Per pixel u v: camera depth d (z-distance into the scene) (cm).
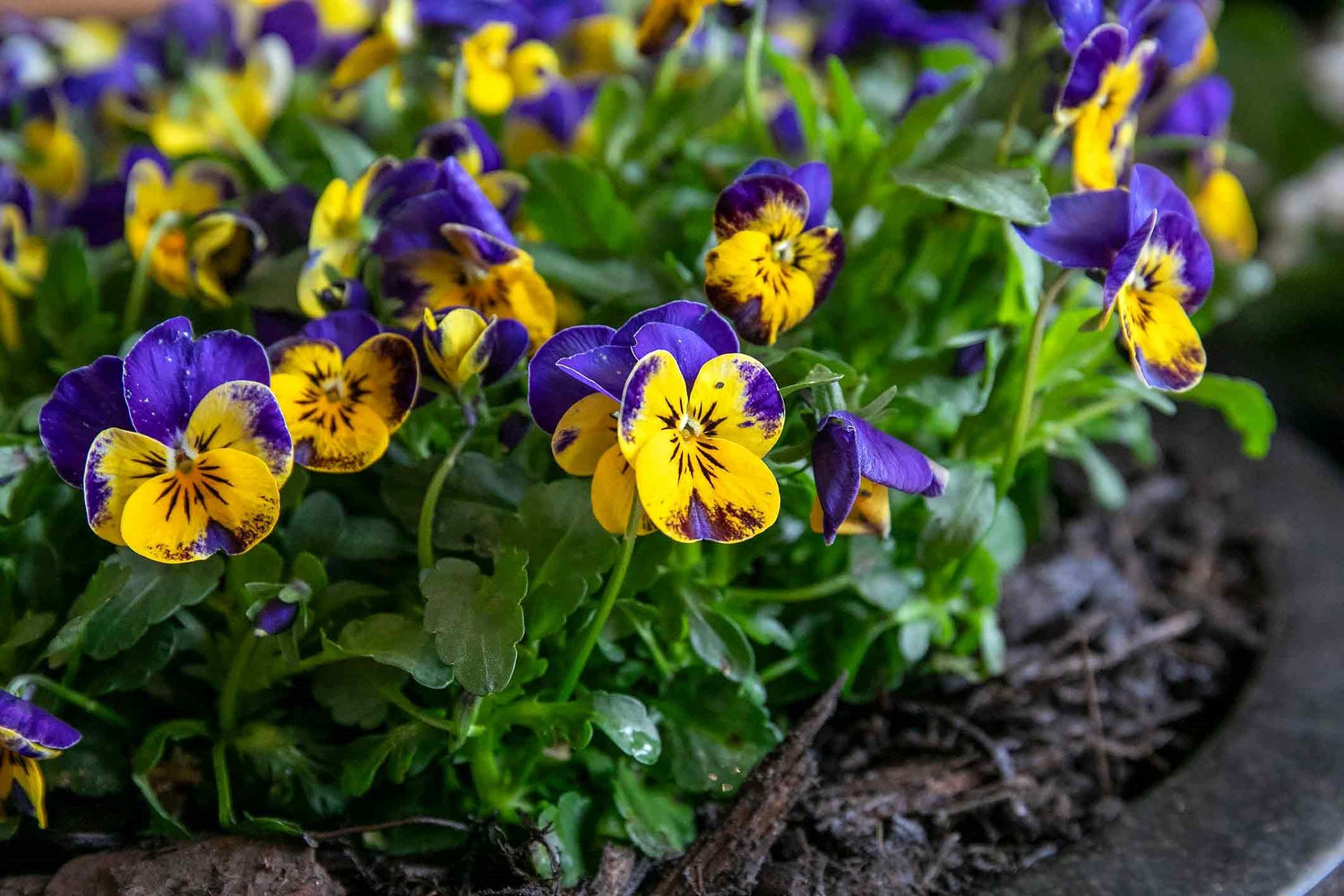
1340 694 55
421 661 46
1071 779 53
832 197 53
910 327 53
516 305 48
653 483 43
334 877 48
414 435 49
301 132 62
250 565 47
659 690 50
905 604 52
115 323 54
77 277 53
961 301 54
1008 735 54
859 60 66
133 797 49
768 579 53
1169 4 53
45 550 49
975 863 51
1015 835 52
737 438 44
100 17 71
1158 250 47
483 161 54
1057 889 49
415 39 56
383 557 49
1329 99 108
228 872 47
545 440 50
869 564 50
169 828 48
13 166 61
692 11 50
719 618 48
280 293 50
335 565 49
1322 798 51
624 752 49
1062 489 64
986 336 51
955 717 54
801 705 53
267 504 44
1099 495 58
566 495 47
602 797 50
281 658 48
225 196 56
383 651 46
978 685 55
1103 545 62
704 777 49
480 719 47
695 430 44
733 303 46
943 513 50
